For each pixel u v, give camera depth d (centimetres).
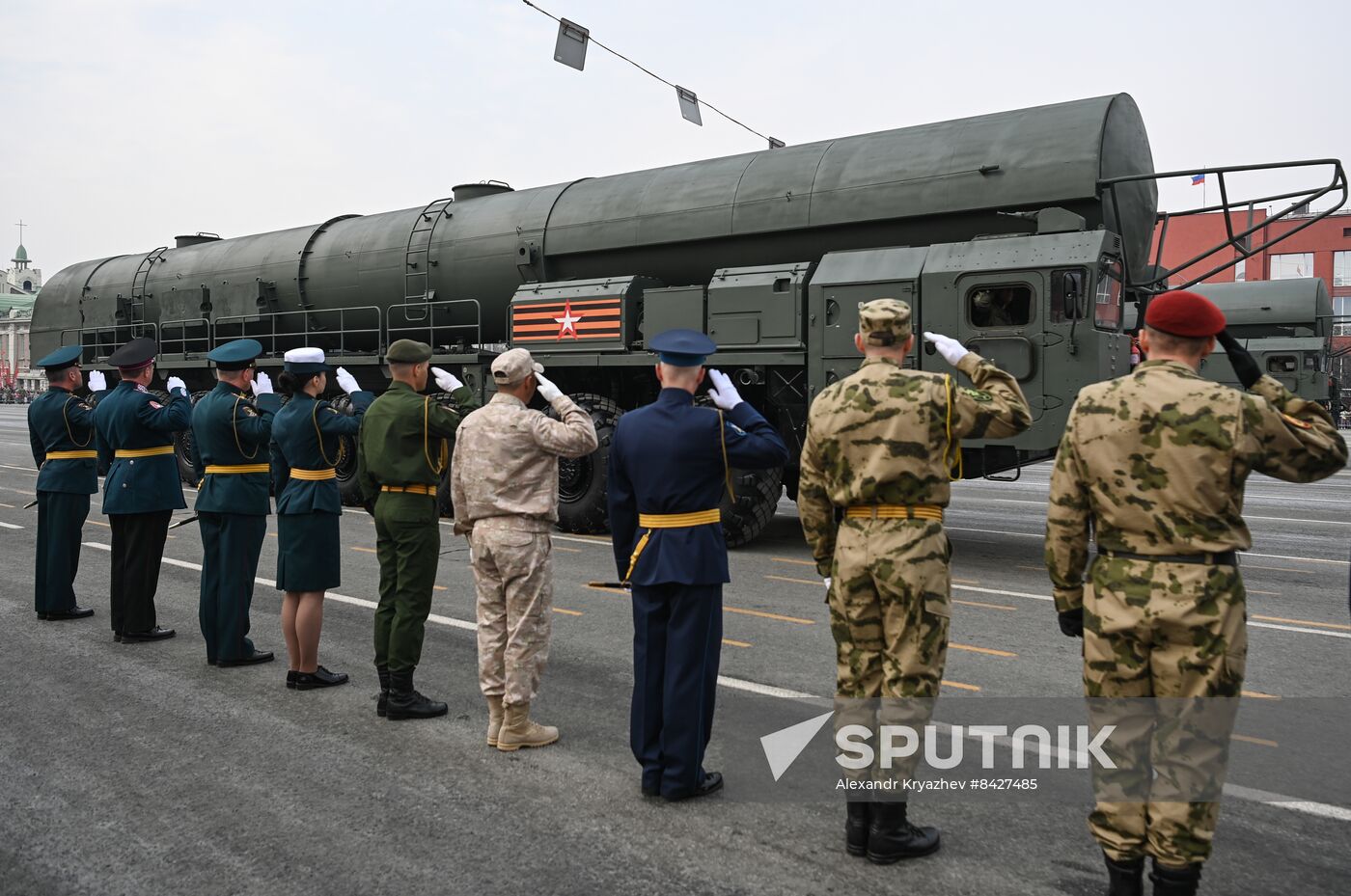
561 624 625
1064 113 816
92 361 1658
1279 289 1611
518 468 409
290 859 314
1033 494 1377
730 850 318
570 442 404
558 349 1034
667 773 355
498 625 416
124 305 1596
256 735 427
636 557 360
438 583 751
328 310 1300
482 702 472
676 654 355
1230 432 253
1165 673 256
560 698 477
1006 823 337
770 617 642
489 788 369
